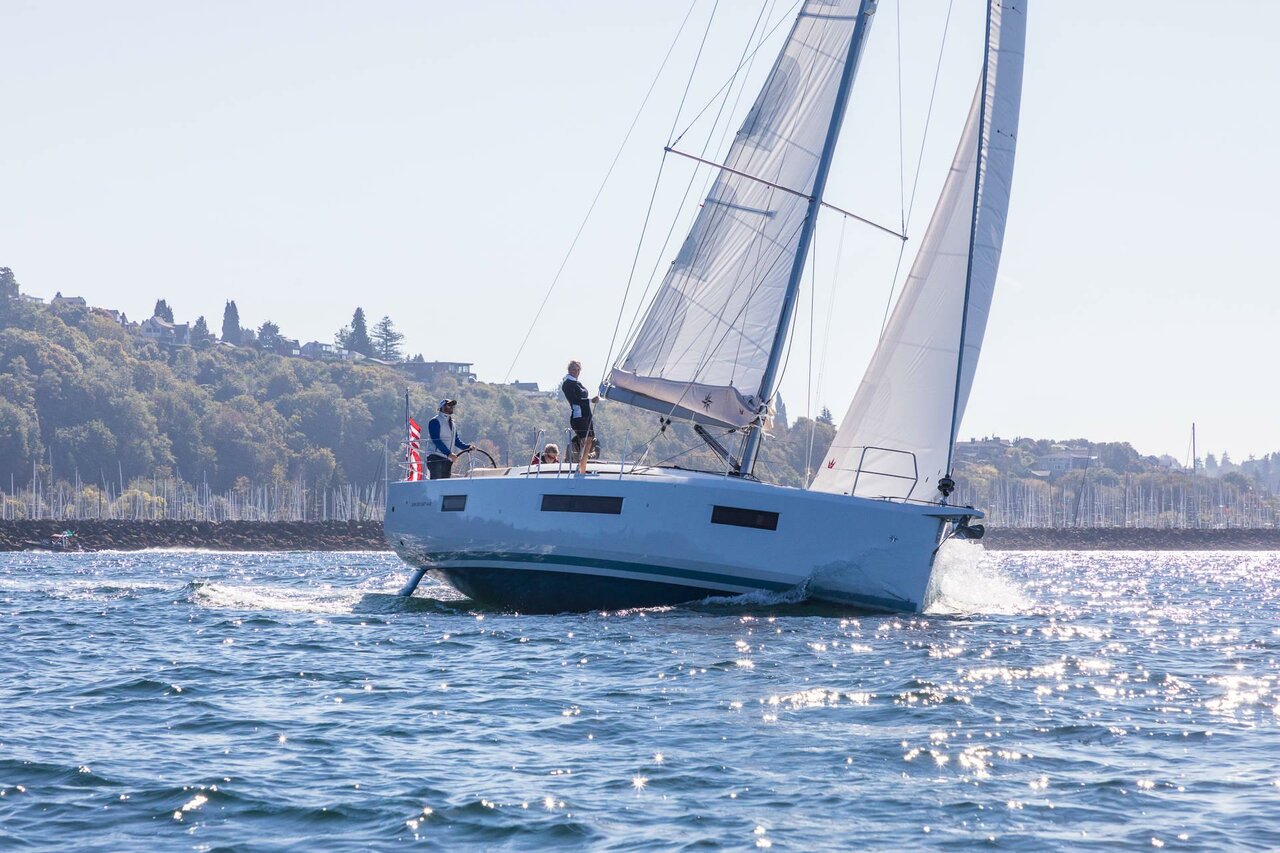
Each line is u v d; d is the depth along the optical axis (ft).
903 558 222.69
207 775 122.11
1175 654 220.23
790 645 202.80
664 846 101.96
